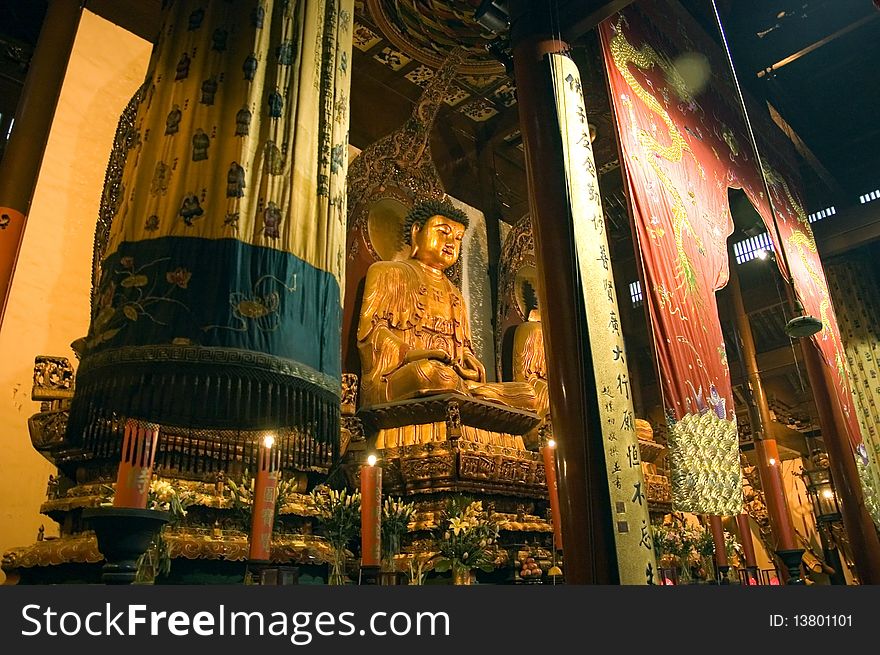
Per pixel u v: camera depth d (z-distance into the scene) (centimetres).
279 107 414
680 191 652
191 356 321
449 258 881
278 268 368
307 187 409
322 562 496
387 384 723
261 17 430
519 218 1172
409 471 631
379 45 979
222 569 450
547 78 583
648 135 642
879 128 1355
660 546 726
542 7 614
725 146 827
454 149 1104
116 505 263
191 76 407
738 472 535
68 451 457
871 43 1264
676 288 570
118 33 722
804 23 1138
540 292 516
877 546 861
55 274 605
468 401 671
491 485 657
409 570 547
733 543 883
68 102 661
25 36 688
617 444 462
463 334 850
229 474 474
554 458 484
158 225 357
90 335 335
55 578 424
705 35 916
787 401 1441
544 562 645
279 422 342
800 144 1196
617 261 1486
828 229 1201
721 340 604
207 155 381
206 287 341
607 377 480
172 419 326
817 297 986
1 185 466
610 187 1312
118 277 343
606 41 650
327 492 535
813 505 1302
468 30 941
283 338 351
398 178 872
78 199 641
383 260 845
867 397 1221
